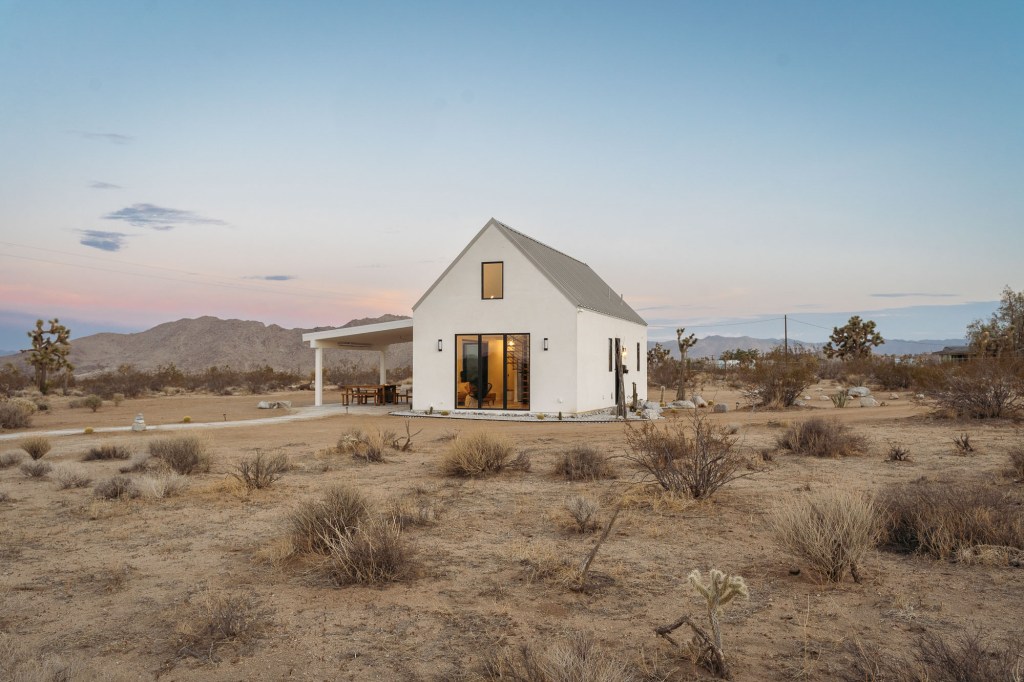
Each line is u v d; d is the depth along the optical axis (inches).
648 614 198.7
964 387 729.6
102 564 260.8
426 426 824.9
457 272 986.7
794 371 1084.5
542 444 624.4
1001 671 145.7
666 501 342.3
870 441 560.7
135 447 644.1
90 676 163.9
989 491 305.9
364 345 1428.4
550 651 170.1
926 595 206.2
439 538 290.8
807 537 230.2
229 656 175.6
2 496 387.2
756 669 160.2
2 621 201.8
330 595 221.3
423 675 162.7
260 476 420.5
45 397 1643.7
